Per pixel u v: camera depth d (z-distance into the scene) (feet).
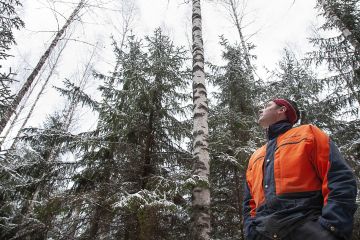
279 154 7.60
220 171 30.78
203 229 16.66
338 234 5.70
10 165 32.04
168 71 29.14
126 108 28.32
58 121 58.44
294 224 6.25
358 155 29.99
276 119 9.14
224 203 29.84
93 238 22.59
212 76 37.42
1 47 26.66
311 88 37.22
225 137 28.94
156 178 21.44
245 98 35.99
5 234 32.91
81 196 20.66
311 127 7.62
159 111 28.40
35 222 24.99
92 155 28.27
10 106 27.58
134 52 31.86
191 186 17.47
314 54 39.14
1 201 33.60
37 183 27.25
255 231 7.14
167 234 23.20
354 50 36.17
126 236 22.47
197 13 26.89
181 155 27.58
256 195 7.90
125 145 26.07
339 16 37.99
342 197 6.09
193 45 25.03
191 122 29.04
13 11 31.89
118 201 18.79
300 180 6.89
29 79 35.17
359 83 35.53
